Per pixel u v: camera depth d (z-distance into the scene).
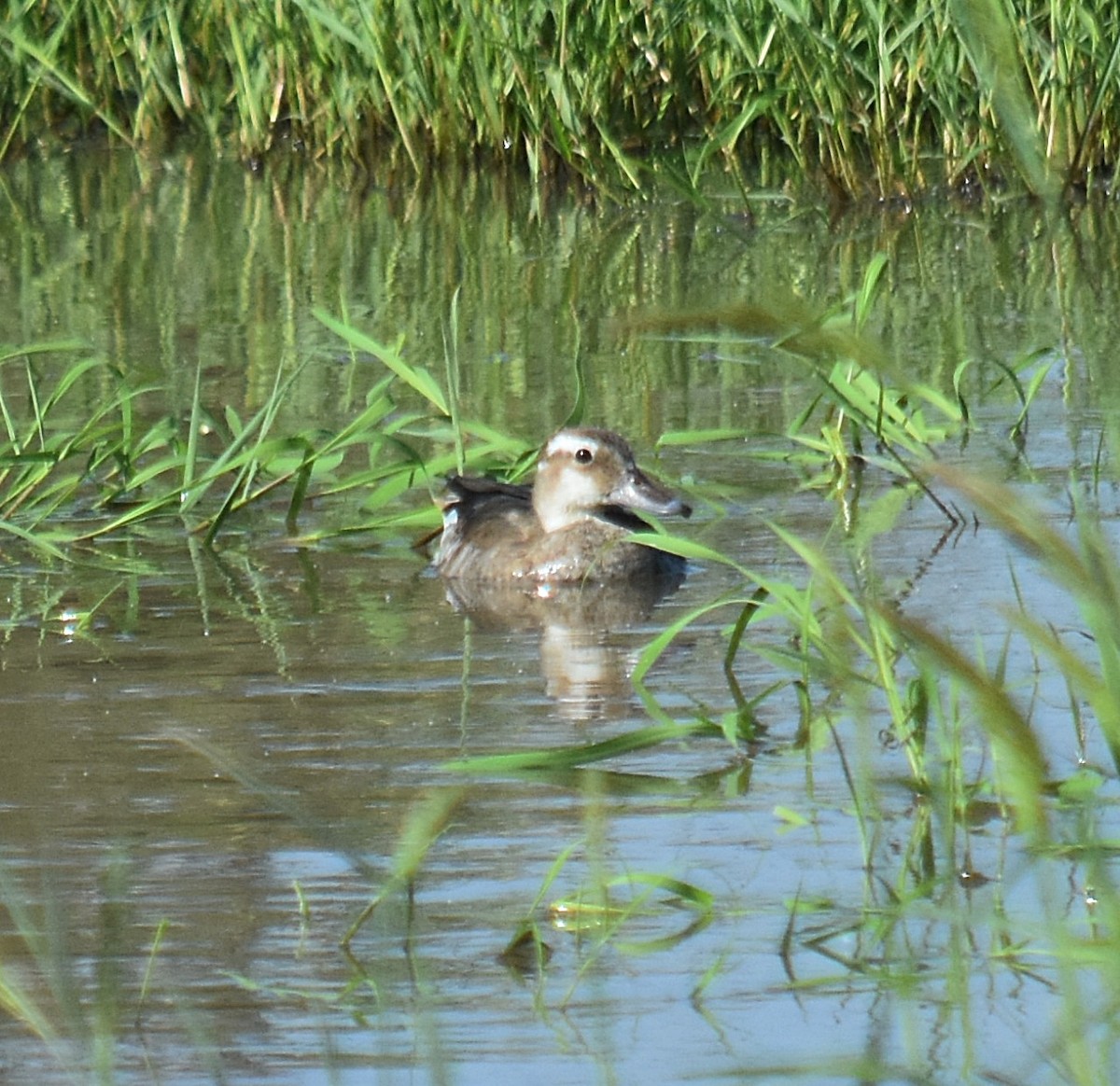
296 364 17.73
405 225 24.45
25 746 9.64
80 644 11.29
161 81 28.81
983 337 18.09
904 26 24.64
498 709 10.20
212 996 7.29
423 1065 6.79
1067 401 16.03
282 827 8.69
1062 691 10.05
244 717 10.09
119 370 14.64
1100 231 22.61
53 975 7.03
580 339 16.20
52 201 26.34
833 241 22.89
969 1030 6.98
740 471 14.80
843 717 9.92
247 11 27.56
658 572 12.90
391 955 7.57
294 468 14.01
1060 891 7.94
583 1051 6.85
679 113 27.00
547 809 8.88
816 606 11.62
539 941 7.51
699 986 7.33
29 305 20.31
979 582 11.98
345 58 26.83
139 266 22.27
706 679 10.64
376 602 12.30
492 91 26.22
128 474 14.21
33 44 28.62
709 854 8.39
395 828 8.62
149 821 8.75
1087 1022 6.88
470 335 18.92
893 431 14.72
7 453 14.53
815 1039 6.93
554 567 12.71
